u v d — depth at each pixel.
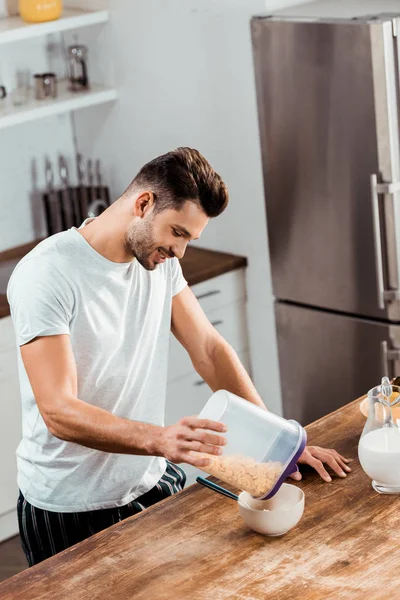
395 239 3.55
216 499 2.11
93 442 2.01
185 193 2.05
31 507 2.42
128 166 4.39
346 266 3.69
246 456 1.91
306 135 3.62
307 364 3.98
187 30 3.87
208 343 2.47
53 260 2.16
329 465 2.17
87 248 2.19
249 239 3.99
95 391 2.30
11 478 3.87
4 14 4.18
